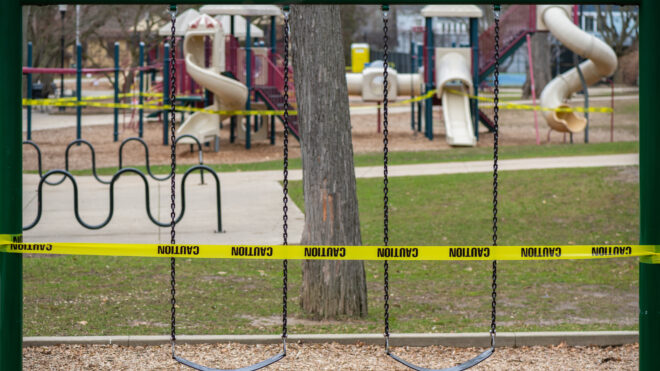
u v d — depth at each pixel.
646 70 6.04
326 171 9.43
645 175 6.07
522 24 31.94
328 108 9.40
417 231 15.20
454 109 30.05
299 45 9.39
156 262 12.88
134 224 15.29
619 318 9.59
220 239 14.02
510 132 35.44
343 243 9.46
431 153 26.53
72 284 11.27
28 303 10.12
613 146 27.06
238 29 40.31
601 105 44.50
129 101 50.12
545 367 7.54
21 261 6.07
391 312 9.98
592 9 65.31
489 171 20.81
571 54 63.28
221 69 27.47
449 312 9.98
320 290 9.63
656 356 6.05
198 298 10.55
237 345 8.26
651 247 6.06
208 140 27.55
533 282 11.77
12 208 5.95
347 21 73.75
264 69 30.00
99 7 50.84
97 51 75.12
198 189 19.38
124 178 21.20
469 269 12.67
